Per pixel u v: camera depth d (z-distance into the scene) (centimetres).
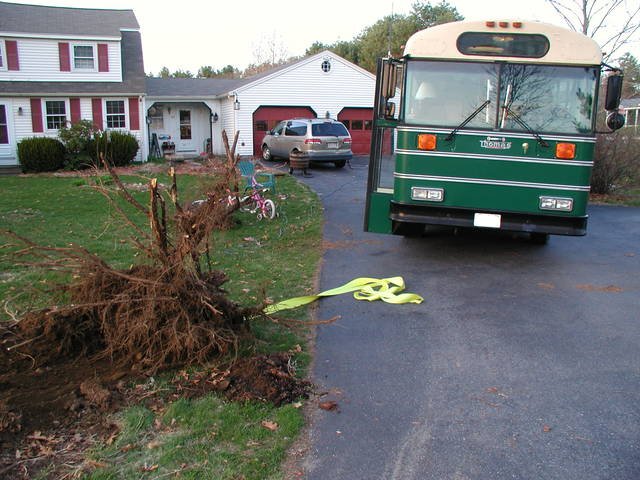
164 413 395
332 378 462
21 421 373
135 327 454
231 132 2767
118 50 2503
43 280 679
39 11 2584
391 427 391
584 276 781
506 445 372
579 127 752
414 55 777
